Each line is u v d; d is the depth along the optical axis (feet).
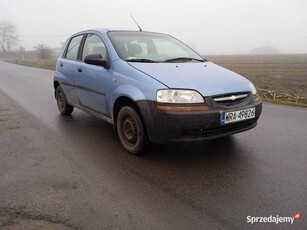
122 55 13.51
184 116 10.45
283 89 31.94
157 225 7.86
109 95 13.37
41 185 10.09
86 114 20.45
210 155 12.53
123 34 15.33
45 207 8.72
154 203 8.89
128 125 12.77
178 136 10.73
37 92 31.91
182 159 12.16
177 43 16.89
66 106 19.51
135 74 12.04
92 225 7.86
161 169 11.25
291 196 9.16
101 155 12.76
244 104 11.68
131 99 11.72
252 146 13.51
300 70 53.57
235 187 9.78
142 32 16.42
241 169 11.12
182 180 10.34
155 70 12.09
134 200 9.07
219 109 10.85
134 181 10.31
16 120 19.21
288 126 16.72
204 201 8.97
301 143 13.85
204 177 10.53
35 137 15.43
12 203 8.96
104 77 13.66
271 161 11.81
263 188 9.68
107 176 10.71
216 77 12.09
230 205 8.73
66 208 8.66
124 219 8.12
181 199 9.10
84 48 16.55
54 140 14.88
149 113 11.05
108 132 16.11
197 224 7.89
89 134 15.78
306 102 24.81
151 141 11.46
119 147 13.71
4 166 11.76
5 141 14.88
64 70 18.24
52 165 11.77
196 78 11.60
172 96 10.61
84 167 11.53
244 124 12.03
